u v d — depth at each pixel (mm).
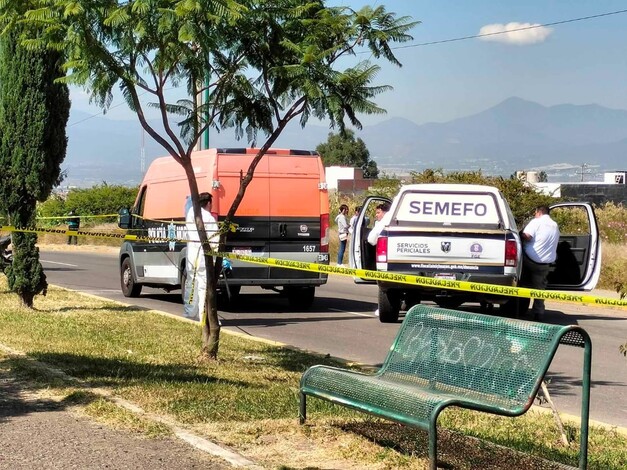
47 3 7727
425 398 5344
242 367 9250
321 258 16359
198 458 5684
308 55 7934
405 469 5562
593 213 14898
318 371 6496
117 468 5453
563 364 11102
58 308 14320
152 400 7219
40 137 12797
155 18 7375
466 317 6055
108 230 35281
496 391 5652
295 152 16344
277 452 5918
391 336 13258
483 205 14672
